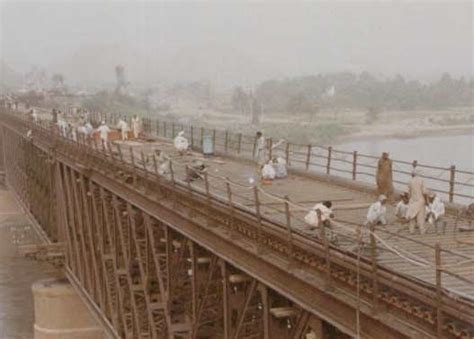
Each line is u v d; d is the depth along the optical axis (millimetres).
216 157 46000
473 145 71750
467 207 24781
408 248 19688
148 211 31219
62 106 161375
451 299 13672
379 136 90250
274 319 19844
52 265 53688
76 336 49625
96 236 43031
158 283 31172
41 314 50531
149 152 48094
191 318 27078
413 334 14078
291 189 31750
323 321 17250
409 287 14477
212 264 24594
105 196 40281
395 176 52531
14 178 94375
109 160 38562
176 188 27938
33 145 71312
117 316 37594
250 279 21375
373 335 15258
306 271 18156
